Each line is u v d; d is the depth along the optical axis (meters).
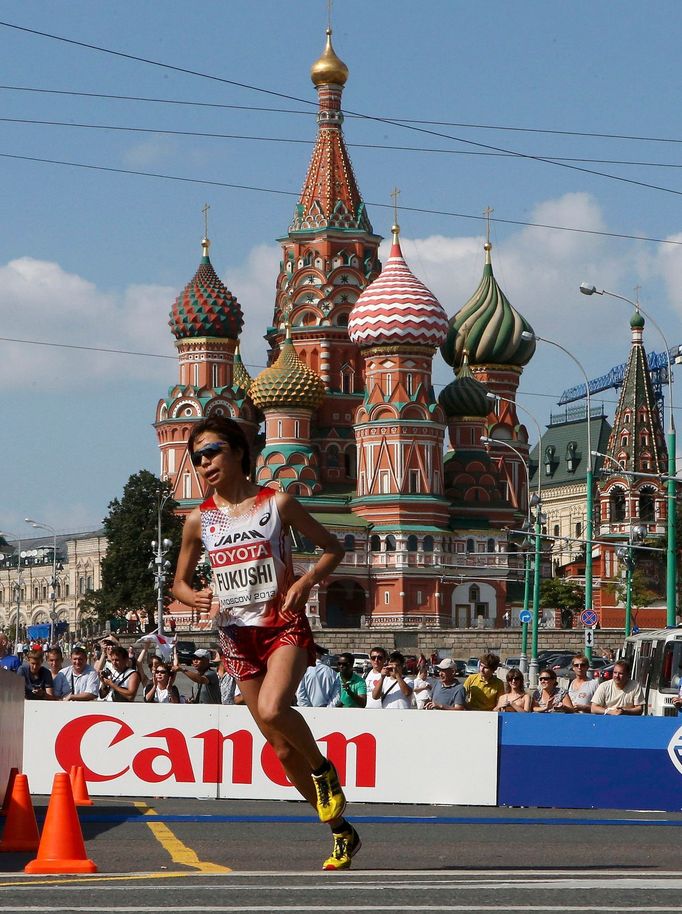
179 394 149.88
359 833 16.06
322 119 158.25
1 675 16.72
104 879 10.70
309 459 147.12
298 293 156.00
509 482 156.12
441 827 17.11
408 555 142.00
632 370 153.00
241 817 17.64
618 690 25.50
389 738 20.59
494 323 159.12
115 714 21.20
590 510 66.12
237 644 10.80
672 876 11.36
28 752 21.27
